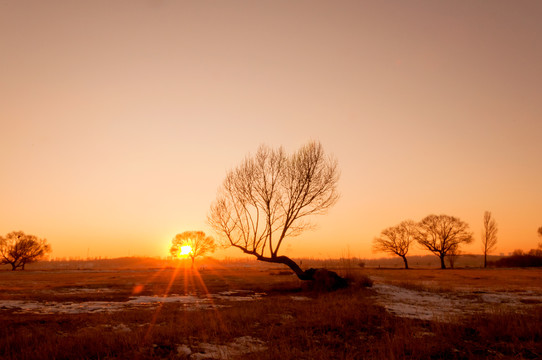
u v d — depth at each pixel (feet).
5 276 173.88
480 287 98.02
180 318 45.37
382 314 48.32
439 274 177.47
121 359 27.81
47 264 539.29
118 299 71.00
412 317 47.32
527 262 297.12
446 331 37.52
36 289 93.35
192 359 28.43
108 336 33.09
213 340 34.35
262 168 95.40
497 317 42.98
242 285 108.68
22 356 27.53
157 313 50.29
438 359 29.53
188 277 160.15
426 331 38.86
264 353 29.86
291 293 84.79
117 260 615.16
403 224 292.61
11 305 59.16
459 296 75.25
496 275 166.09
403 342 32.32
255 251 93.81
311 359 28.48
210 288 98.37
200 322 41.22
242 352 30.50
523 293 81.15
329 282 85.35
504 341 34.73
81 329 38.50
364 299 67.46
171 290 92.07
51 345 29.84
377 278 135.74
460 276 157.99
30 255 298.35
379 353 30.01
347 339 35.65
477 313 48.98
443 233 279.49
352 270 94.53
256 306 57.52
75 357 28.12
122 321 43.47
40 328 37.68
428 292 83.05
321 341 34.60
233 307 57.36
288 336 36.24
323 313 47.55
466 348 32.37
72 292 85.46
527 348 31.89
